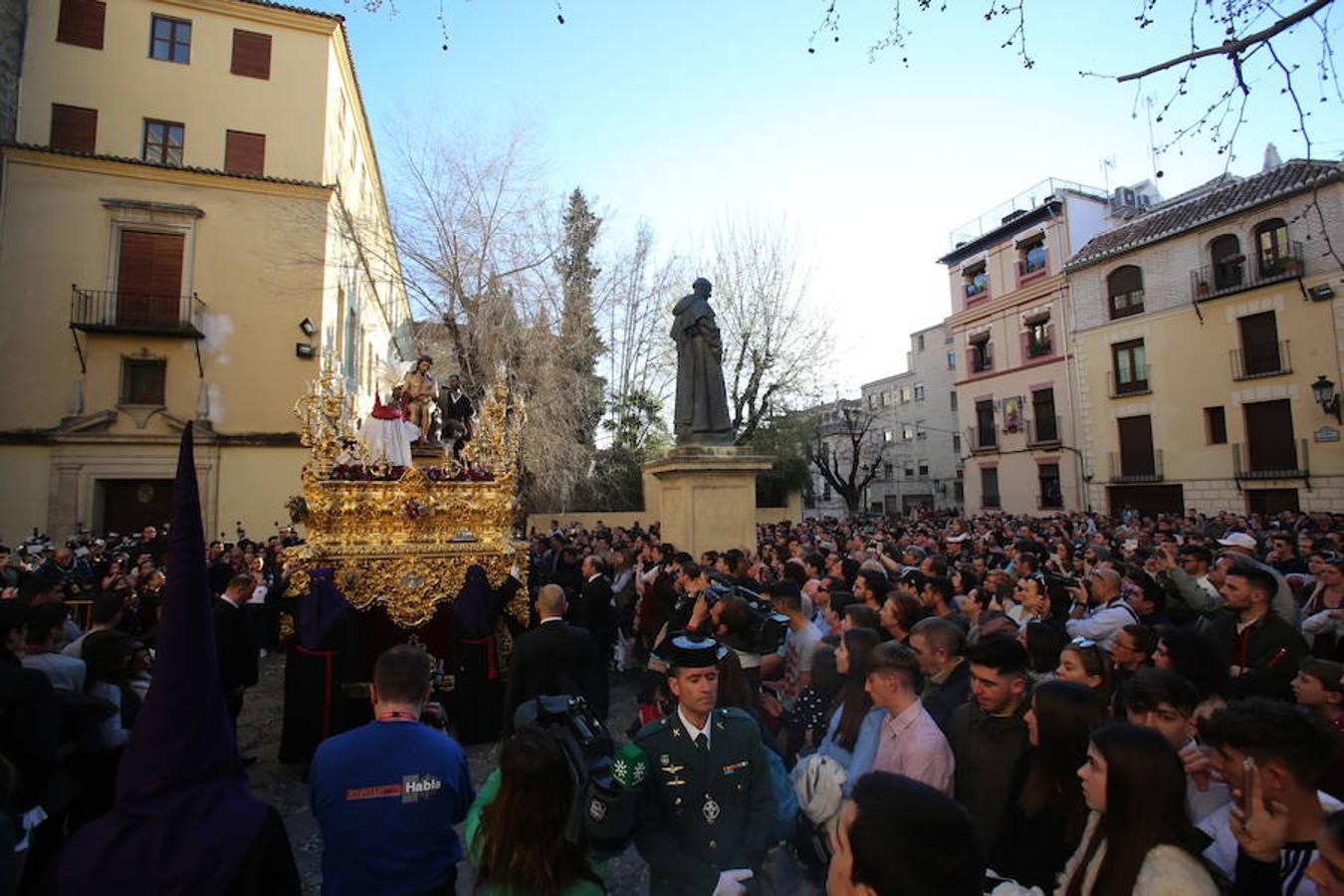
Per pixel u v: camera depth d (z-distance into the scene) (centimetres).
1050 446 3116
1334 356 2222
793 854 375
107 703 435
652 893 296
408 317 2820
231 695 650
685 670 305
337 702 677
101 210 2030
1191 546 657
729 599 509
